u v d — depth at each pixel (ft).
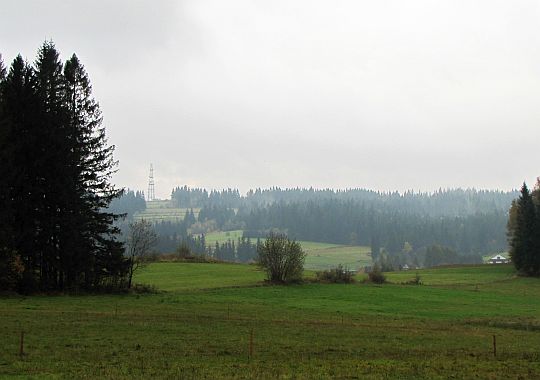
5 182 184.65
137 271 284.20
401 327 136.77
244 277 273.75
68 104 218.59
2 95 196.03
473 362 93.56
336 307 180.45
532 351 105.91
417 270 407.64
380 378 78.89
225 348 99.19
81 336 105.50
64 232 198.90
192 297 192.75
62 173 199.52
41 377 72.69
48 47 216.13
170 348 97.09
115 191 219.41
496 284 299.17
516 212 414.82
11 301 161.58
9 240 181.27
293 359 91.45
